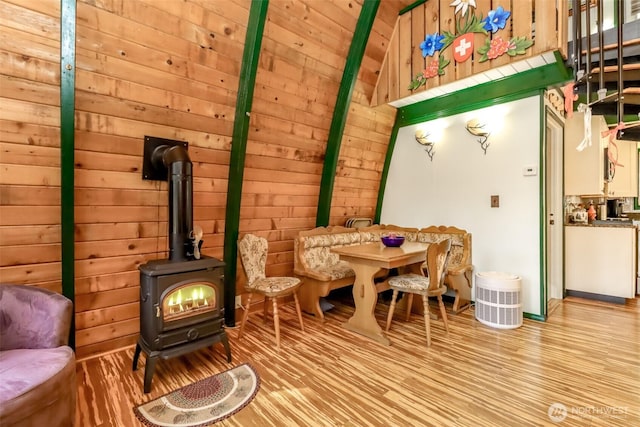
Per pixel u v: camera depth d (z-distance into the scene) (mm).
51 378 1449
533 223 3264
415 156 4273
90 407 1870
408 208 4375
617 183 5051
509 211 3428
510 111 3379
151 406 1885
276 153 3346
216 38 2469
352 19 3098
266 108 3057
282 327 3150
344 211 4402
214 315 2354
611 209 5555
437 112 3936
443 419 1762
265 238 3455
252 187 3303
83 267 2387
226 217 3139
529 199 3285
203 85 2578
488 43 3008
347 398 1962
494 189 3535
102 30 2039
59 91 2010
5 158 1955
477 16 3070
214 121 2768
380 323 3232
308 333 2992
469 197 3744
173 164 2287
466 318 3324
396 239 3197
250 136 3068
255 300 3557
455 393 2004
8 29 1783
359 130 3998
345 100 3459
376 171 4547
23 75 1890
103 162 2324
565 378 2160
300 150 3545
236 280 3283
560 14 2615
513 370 2271
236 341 2811
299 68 3062
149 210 2631
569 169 4242
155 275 2076
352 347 2680
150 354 2072
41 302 1791
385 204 4688
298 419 1771
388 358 2475
